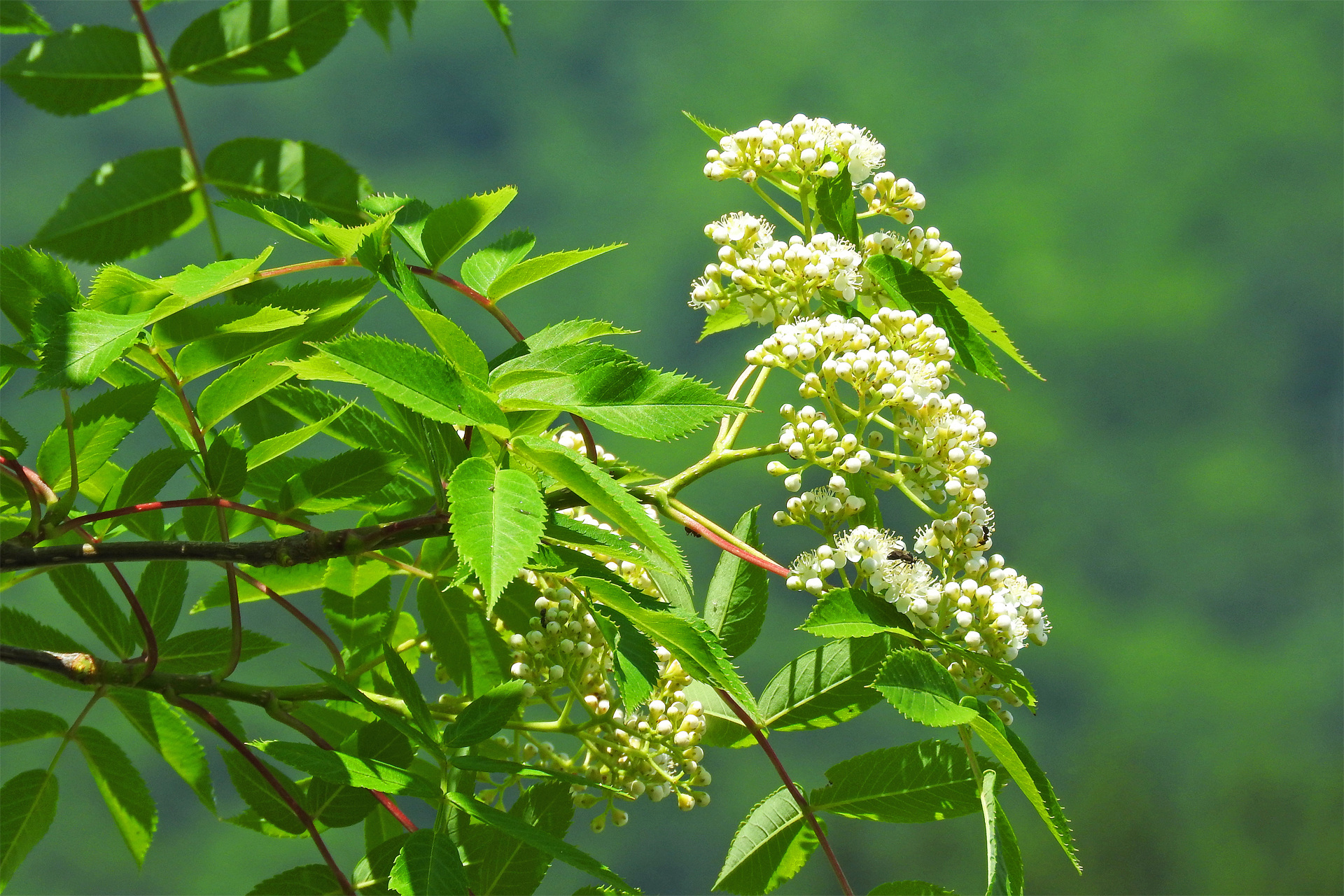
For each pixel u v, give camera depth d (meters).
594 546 1.63
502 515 1.59
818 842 1.69
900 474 1.71
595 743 1.71
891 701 1.64
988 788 1.65
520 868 1.66
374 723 1.68
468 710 1.66
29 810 1.71
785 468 1.71
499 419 1.62
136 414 1.69
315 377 1.61
